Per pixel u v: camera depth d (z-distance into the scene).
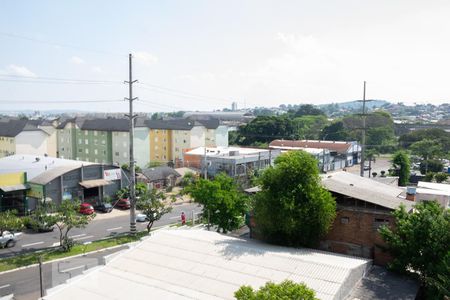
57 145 103.00
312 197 29.30
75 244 39.00
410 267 27.25
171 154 101.94
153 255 27.89
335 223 32.34
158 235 31.02
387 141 121.31
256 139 123.88
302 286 15.11
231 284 23.44
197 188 39.66
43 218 36.09
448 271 22.75
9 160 63.75
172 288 23.50
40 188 51.75
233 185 41.22
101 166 57.97
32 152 89.19
